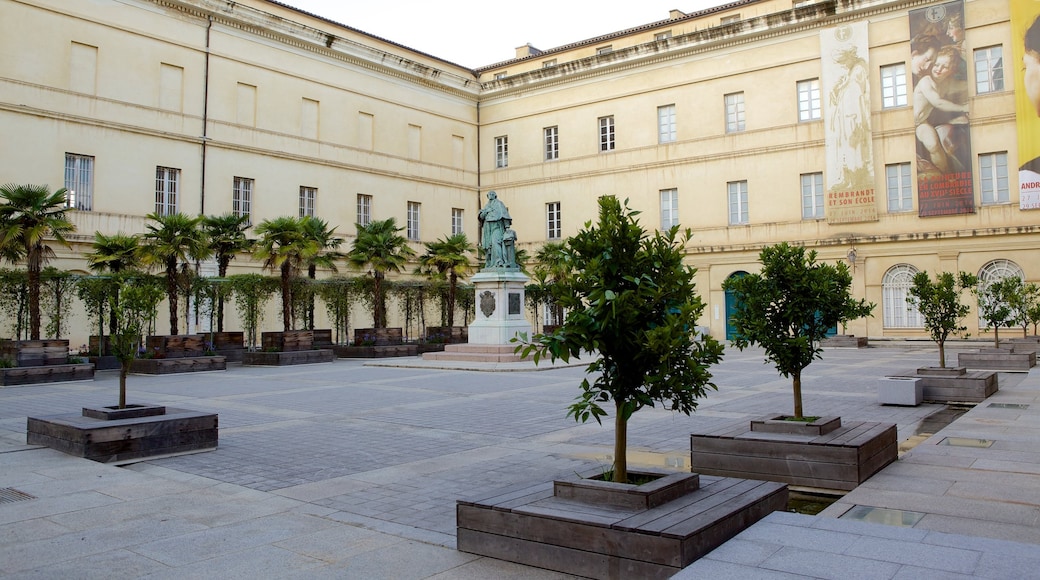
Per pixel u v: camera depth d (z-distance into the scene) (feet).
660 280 16.90
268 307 106.52
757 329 24.80
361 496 22.06
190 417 29.22
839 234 102.94
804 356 25.00
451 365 72.95
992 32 93.35
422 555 16.30
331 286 95.71
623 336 16.39
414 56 132.16
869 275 100.37
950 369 43.55
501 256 80.23
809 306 24.59
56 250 84.12
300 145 110.73
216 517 19.71
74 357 72.59
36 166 83.30
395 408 42.98
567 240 17.30
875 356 79.77
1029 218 89.81
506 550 15.72
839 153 102.53
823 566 12.45
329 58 115.24
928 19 96.53
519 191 134.82
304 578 14.89
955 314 44.73
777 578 11.94
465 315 116.98
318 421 37.99
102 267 79.87
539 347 16.69
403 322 123.13
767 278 25.46
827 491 21.76
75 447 27.66
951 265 94.63
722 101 114.21
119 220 90.12
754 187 110.63
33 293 67.10
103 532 18.30
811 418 25.04
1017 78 90.74
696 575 12.15
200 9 98.84
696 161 115.85
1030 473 22.71
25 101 82.69
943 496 20.06
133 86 92.53
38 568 15.67
